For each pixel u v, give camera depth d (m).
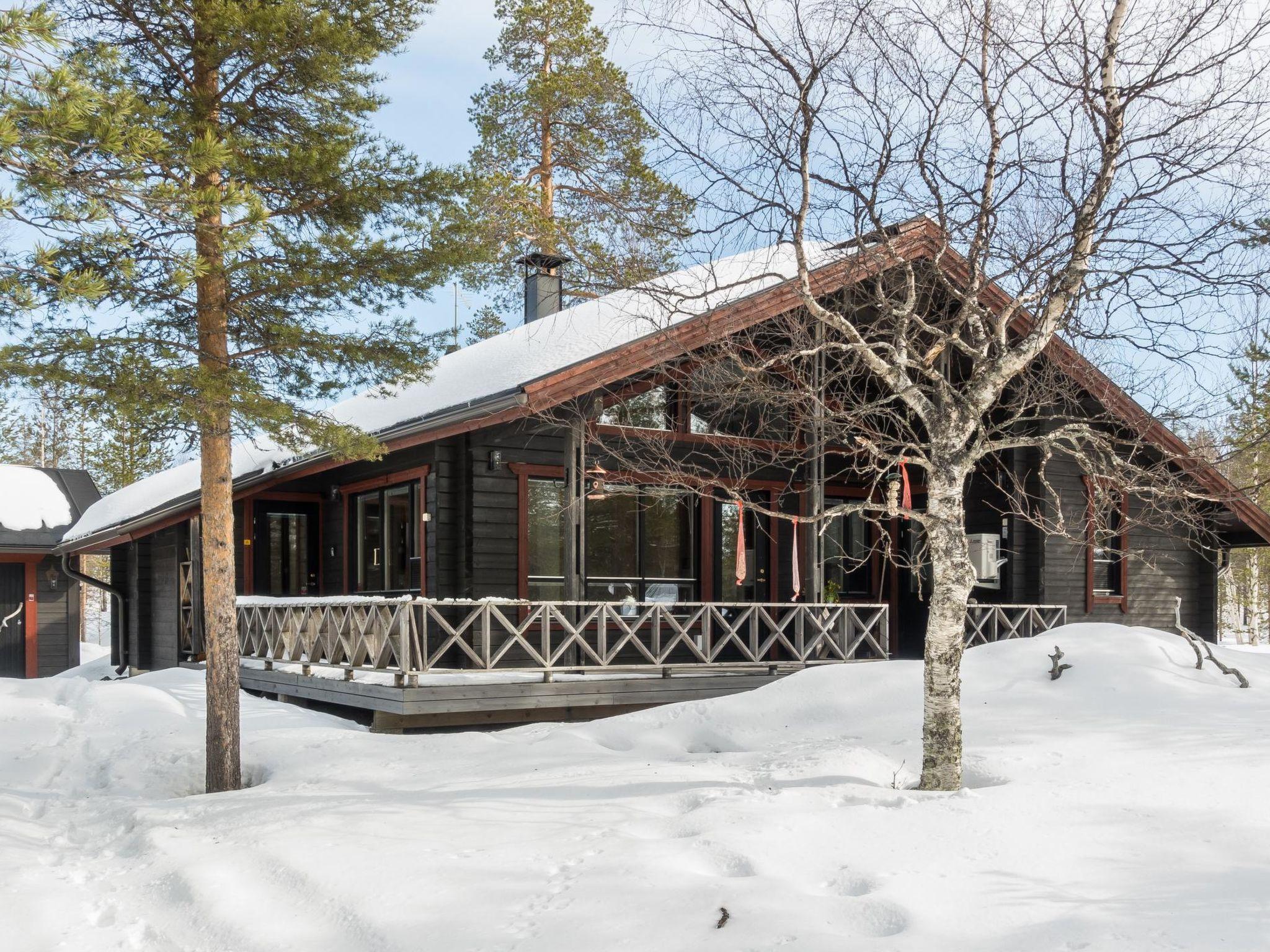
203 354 8.39
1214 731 7.10
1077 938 3.87
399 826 6.13
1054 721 7.82
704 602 12.02
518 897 4.75
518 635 10.51
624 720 9.48
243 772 8.87
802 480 14.34
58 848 6.68
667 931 4.21
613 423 12.81
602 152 21.06
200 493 14.41
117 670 20.38
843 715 9.01
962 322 7.11
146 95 8.47
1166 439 12.71
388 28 9.27
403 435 11.47
